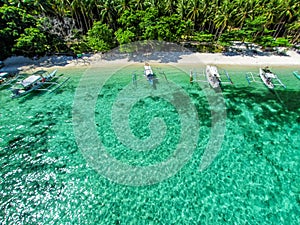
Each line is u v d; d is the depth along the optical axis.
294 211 13.83
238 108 24.09
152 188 15.35
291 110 23.80
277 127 21.27
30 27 32.50
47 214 13.73
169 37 34.06
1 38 29.95
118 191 15.15
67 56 35.88
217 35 42.66
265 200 14.47
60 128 20.83
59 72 31.45
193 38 38.34
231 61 35.00
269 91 27.33
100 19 39.31
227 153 18.19
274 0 35.56
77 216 13.66
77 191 15.12
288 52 38.16
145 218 13.55
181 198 14.70
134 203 14.41
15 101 25.00
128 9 35.81
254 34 38.22
